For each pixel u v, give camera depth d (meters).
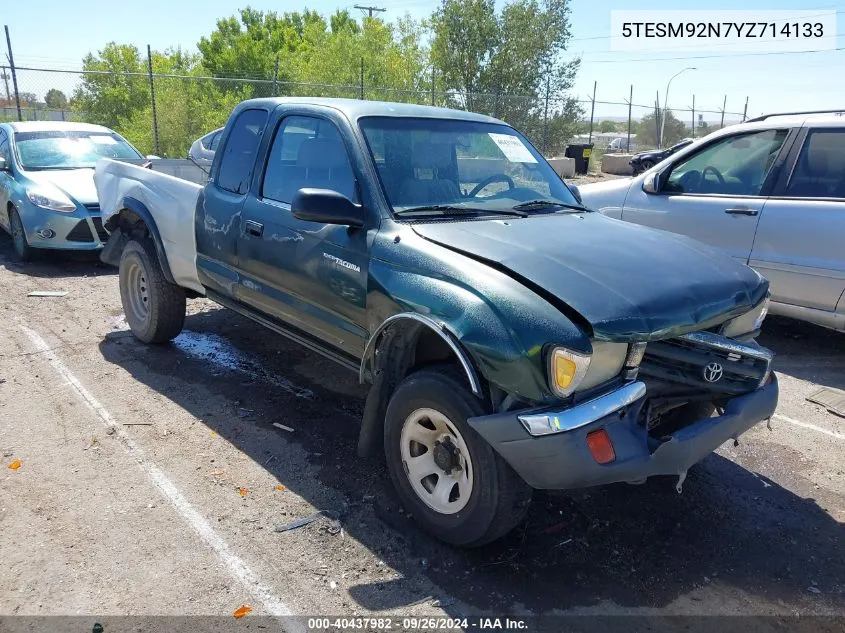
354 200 3.57
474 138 4.15
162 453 3.89
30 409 4.40
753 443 4.28
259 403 4.61
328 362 5.39
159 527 3.19
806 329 6.59
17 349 5.49
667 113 27.83
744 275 3.34
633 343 2.72
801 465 4.02
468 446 2.86
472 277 2.90
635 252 3.26
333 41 24.06
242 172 4.44
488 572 2.96
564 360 2.60
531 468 2.66
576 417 2.61
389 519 3.33
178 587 2.80
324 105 3.96
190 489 3.53
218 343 5.75
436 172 3.80
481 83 27.33
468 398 2.85
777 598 2.87
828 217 5.46
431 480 3.17
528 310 2.70
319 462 3.86
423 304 3.01
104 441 4.01
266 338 5.91
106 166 5.82
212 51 33.72
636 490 3.67
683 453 2.82
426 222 3.42
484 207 3.76
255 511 3.35
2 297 7.00
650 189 6.59
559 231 3.46
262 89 22.44
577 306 2.70
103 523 3.21
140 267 5.36
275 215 4.01
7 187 8.58
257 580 2.86
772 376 3.35
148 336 5.49
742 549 3.19
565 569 3.00
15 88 14.20
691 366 2.99
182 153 19.62
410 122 3.95
